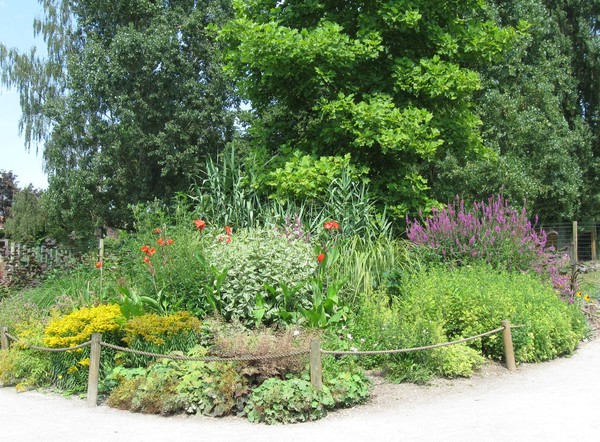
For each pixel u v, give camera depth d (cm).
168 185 2445
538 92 2131
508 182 1950
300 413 581
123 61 2244
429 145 1069
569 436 496
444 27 1226
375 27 1152
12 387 763
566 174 2183
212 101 2381
